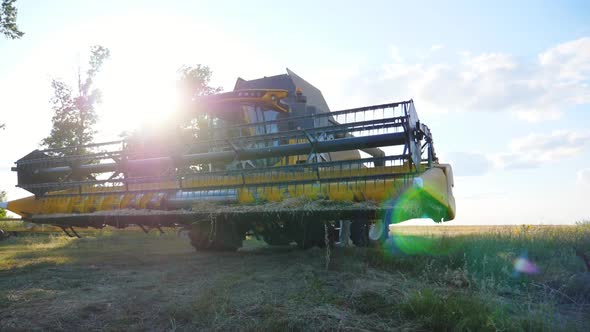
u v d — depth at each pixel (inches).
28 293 215.9
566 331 154.1
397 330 156.2
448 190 327.0
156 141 402.9
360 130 298.4
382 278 230.4
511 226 423.8
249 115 409.4
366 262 280.1
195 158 365.1
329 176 313.4
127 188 379.6
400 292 193.3
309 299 191.2
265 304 184.7
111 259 362.6
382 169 294.2
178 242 595.2
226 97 405.1
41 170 430.6
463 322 154.4
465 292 189.6
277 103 402.3
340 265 261.3
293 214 293.7
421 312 169.3
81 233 742.5
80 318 177.9
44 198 413.7
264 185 319.6
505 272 230.8
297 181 306.3
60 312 182.5
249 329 159.6
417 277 236.7
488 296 177.9
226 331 160.2
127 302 196.1
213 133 408.2
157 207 355.3
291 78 458.3
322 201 289.4
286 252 354.3
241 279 236.2
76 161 413.7
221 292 204.2
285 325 161.0
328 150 313.3
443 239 339.6
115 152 395.5
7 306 195.2
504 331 150.0
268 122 334.6
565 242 307.7
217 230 374.9
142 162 383.6
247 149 347.6
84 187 404.2
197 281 240.4
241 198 324.8
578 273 229.9
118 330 164.7
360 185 286.4
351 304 183.5
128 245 550.0
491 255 266.2
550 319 161.0
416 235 412.8
